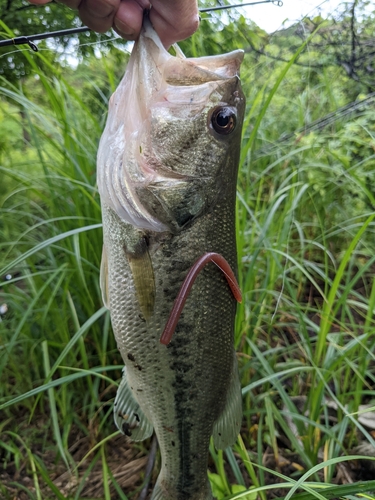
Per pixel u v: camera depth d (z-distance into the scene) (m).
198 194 0.25
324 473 0.36
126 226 0.25
